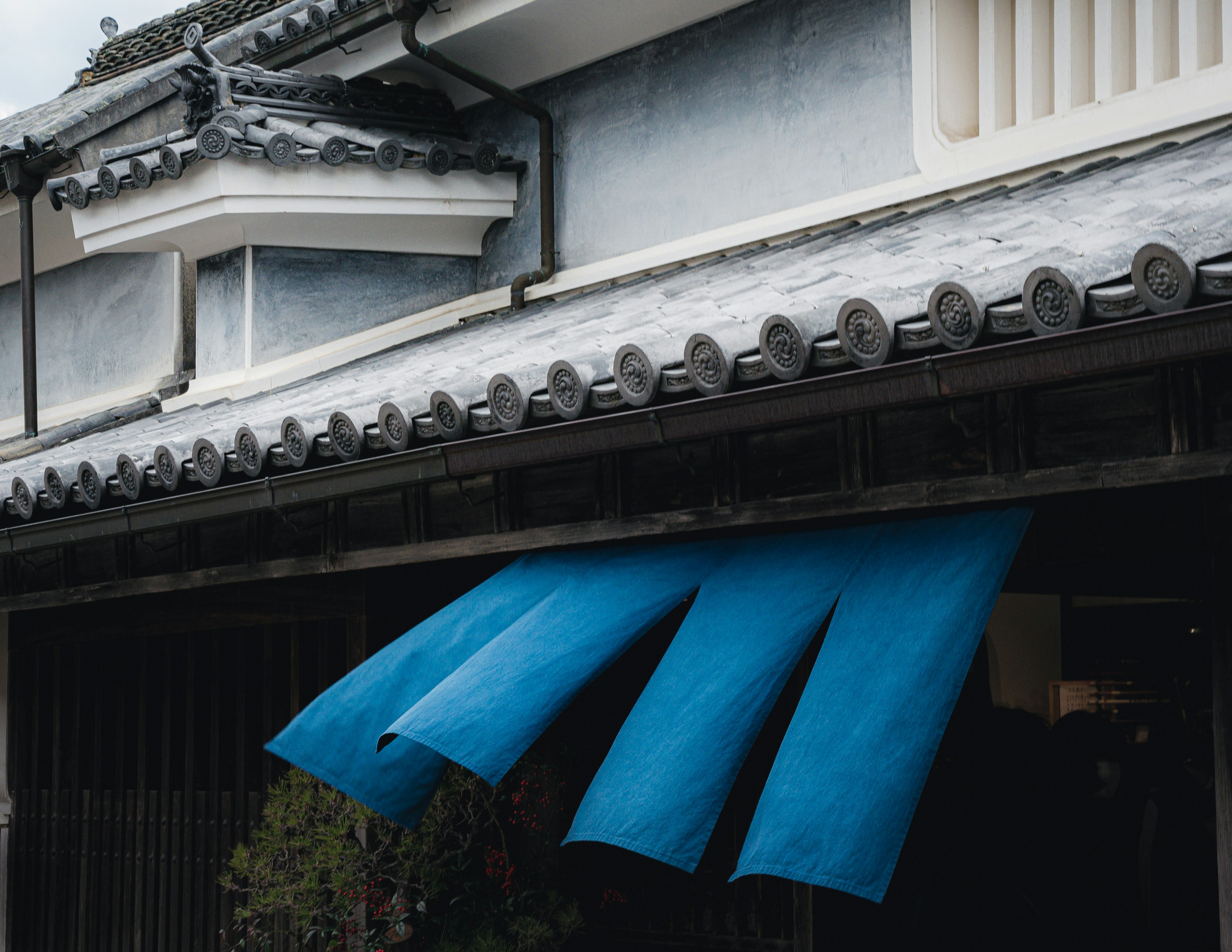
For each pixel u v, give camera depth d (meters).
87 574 6.76
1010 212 5.32
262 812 6.14
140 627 6.87
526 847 5.70
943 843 5.61
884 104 6.86
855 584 3.93
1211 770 5.65
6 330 11.62
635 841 3.61
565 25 7.78
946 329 3.28
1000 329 3.20
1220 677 3.53
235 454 5.20
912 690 3.44
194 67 7.59
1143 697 7.94
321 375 8.00
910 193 6.61
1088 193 5.16
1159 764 5.78
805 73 7.19
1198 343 2.88
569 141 8.27
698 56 7.66
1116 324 2.98
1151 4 5.96
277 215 7.81
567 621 4.39
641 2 7.47
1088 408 3.48
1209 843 5.53
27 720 7.58
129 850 6.84
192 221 7.88
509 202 8.48
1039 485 3.55
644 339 4.56
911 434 3.87
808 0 7.19
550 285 8.19
